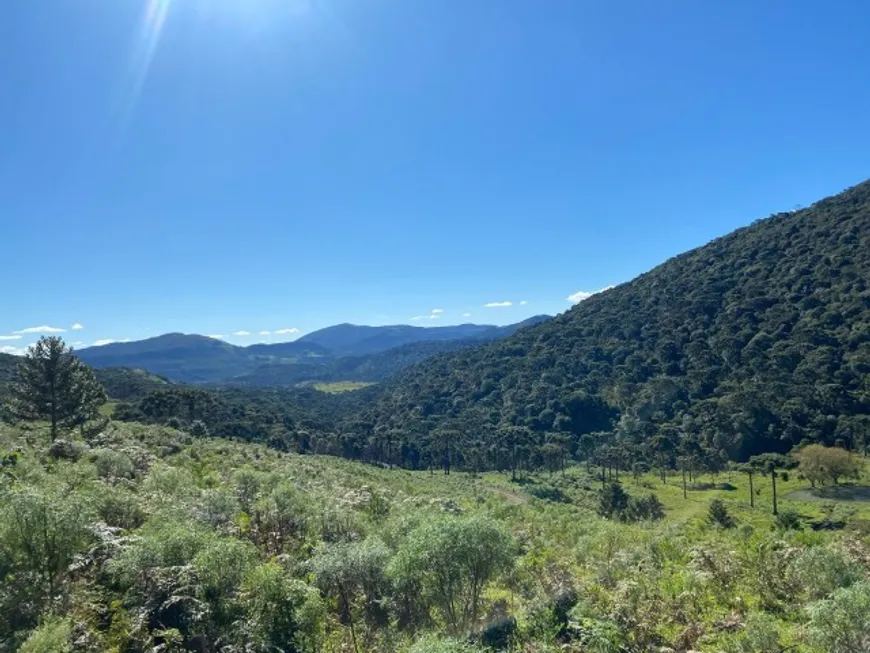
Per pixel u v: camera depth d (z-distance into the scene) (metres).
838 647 10.49
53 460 29.70
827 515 50.81
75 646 10.80
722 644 13.24
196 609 12.23
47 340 39.69
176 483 25.11
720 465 82.38
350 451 110.31
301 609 12.74
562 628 14.48
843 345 96.12
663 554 23.61
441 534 13.89
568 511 54.03
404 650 12.50
